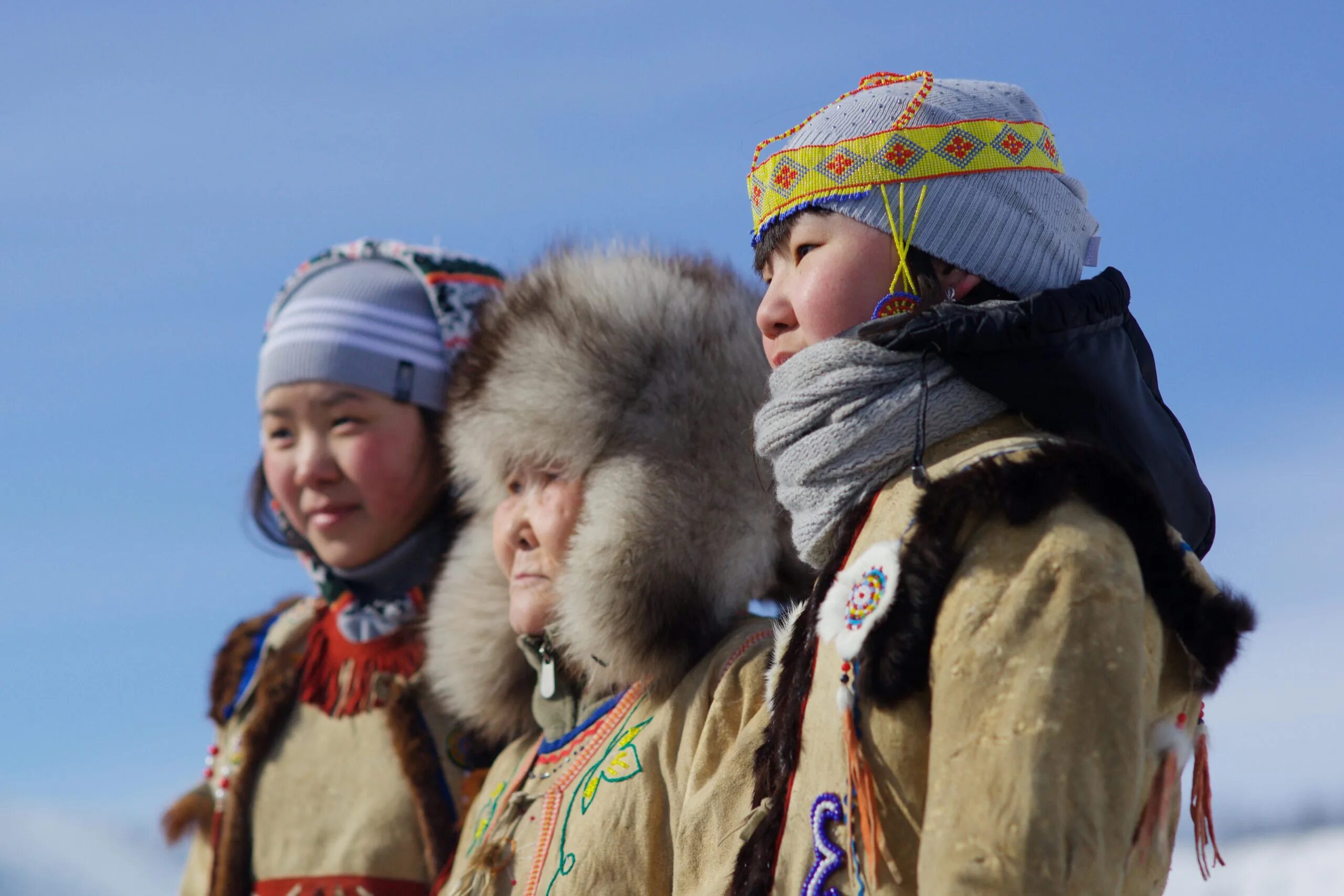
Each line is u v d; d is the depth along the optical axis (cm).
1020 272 222
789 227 232
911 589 192
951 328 204
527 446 309
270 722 377
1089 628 179
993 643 182
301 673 383
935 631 190
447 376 386
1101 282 213
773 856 213
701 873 260
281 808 368
